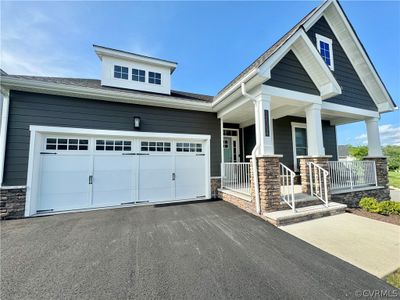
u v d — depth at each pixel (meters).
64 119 5.56
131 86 8.12
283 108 6.73
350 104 7.09
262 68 4.59
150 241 3.40
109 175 5.98
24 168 5.04
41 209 5.21
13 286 2.20
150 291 2.10
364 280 2.26
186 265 2.62
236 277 2.34
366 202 5.44
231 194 6.22
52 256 2.89
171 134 6.79
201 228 4.03
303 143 9.11
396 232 3.71
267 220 4.41
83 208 5.61
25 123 5.16
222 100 6.26
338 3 6.96
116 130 6.12
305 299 1.96
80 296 2.04
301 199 4.96
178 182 6.85
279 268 2.53
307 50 5.41
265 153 4.80
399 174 24.27
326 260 2.72
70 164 5.59
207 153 7.27
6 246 3.23
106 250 3.07
